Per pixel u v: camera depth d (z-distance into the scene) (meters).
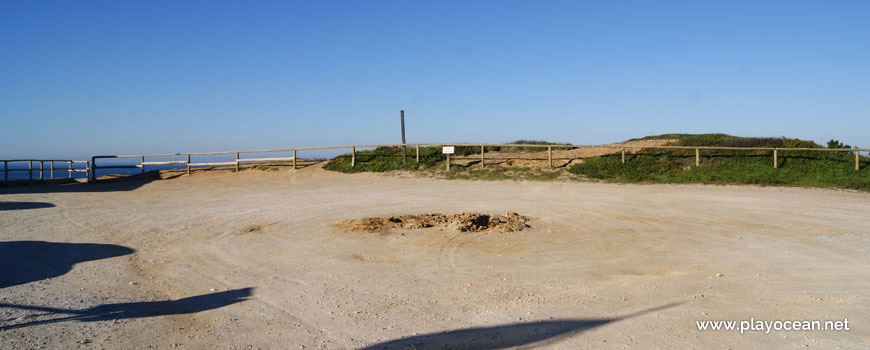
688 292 6.59
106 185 23.73
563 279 7.36
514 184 20.81
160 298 6.46
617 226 11.95
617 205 15.35
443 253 9.18
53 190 21.58
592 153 25.72
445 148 24.14
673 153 23.88
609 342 4.87
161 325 5.44
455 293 6.67
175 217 13.52
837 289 6.66
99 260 8.62
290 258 8.83
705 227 11.72
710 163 22.14
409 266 8.23
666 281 7.18
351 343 4.93
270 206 15.71
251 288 6.95
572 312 5.82
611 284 7.05
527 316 5.70
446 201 16.61
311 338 5.07
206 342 4.95
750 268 7.88
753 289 6.70
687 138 29.59
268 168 27.42
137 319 5.62
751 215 13.31
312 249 9.57
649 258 8.68
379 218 12.89
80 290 6.76
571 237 10.66
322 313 5.88
